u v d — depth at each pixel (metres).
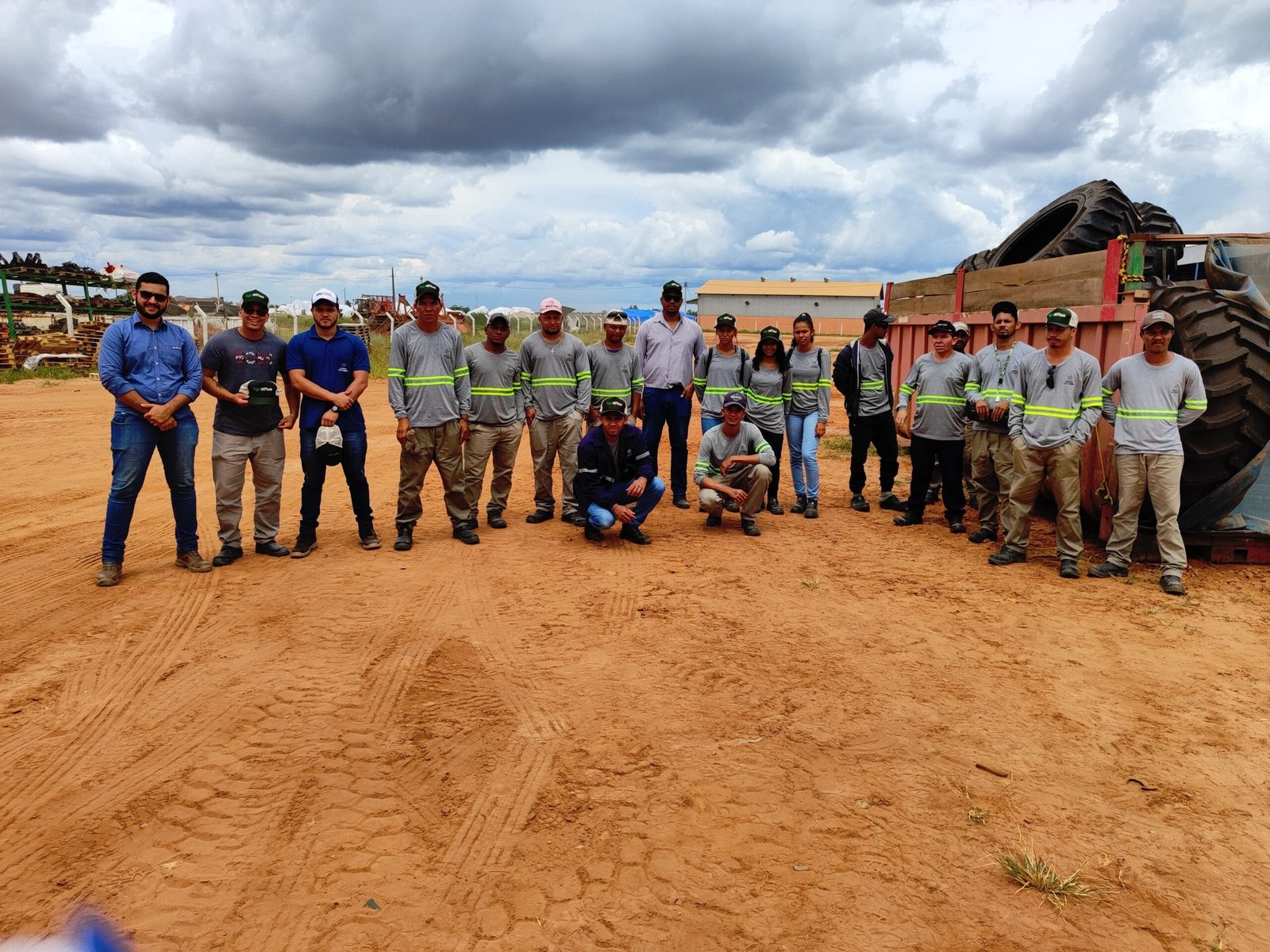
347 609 5.49
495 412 7.51
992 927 2.68
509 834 3.12
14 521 7.83
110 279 32.97
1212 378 6.12
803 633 5.21
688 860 2.98
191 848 3.00
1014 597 5.97
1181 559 6.12
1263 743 3.91
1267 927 2.73
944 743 3.87
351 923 2.64
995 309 7.20
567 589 6.02
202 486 9.49
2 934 2.55
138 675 4.43
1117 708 4.24
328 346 6.58
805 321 8.31
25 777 3.44
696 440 14.30
